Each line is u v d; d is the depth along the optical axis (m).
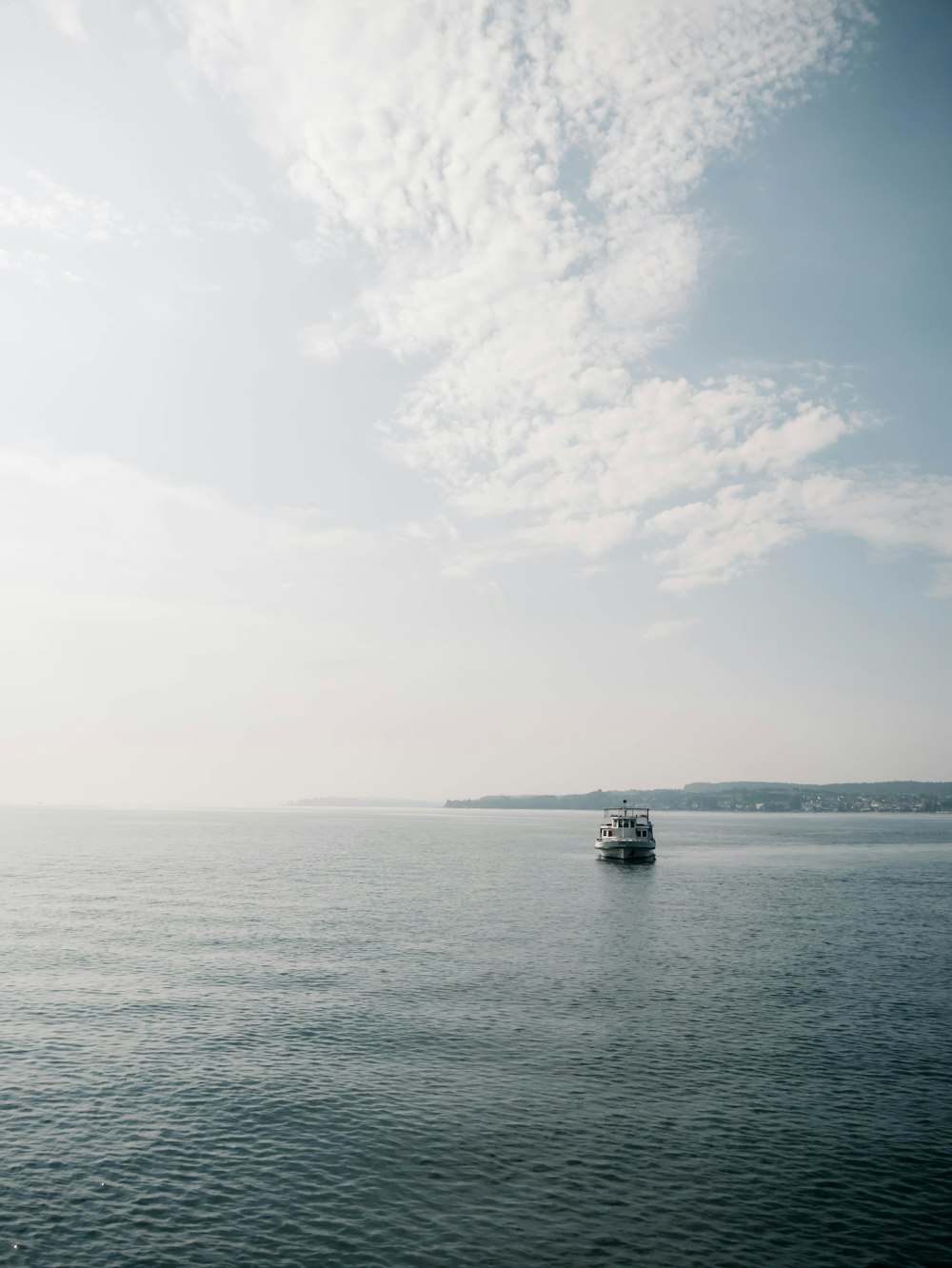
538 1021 44.78
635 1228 24.81
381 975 55.31
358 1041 41.16
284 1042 40.97
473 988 51.91
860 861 162.50
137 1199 26.28
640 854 148.88
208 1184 27.19
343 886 107.38
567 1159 29.03
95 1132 30.92
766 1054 39.88
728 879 123.62
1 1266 22.52
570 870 135.75
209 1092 34.66
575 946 66.12
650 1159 29.12
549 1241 24.06
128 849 178.00
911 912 87.69
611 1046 40.78
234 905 87.88
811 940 70.31
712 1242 24.12
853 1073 37.44
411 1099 34.06
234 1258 23.09
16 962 58.09
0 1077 36.16
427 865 142.38
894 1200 26.58
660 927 76.12
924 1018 46.25
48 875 119.12
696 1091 35.16
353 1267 22.75
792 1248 23.91
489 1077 36.56
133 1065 37.72
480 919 80.19
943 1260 23.42
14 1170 28.02
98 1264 22.75
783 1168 28.53
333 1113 32.62
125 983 52.41
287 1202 26.09
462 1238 24.20
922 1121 32.41
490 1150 29.64
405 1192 26.77
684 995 50.81
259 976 54.72
